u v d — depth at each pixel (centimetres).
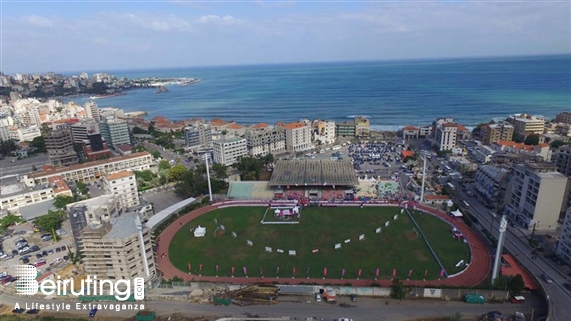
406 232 16700
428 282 12775
